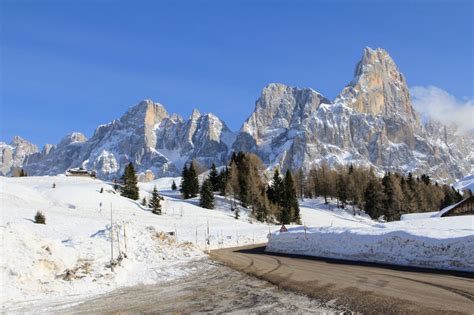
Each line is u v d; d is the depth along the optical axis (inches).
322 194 6476.4
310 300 530.0
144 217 3186.5
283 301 533.3
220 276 820.6
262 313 473.4
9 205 2758.4
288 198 4426.7
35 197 3425.2
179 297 603.8
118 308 537.3
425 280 645.3
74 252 845.8
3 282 624.4
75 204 3356.3
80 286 697.6
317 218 4756.4
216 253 1469.0
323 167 7057.1
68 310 532.1
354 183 5954.7
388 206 5329.7
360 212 5669.3
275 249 1592.0
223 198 4739.2
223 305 530.6
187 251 1344.7
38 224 2070.6
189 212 3759.8
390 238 1014.4
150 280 799.1
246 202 4505.4
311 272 816.3
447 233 907.4
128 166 4212.6
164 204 3983.8
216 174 5418.3
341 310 466.9
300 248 1435.8
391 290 567.5
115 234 1184.2
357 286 615.5
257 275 806.5
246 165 5221.5
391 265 888.9
